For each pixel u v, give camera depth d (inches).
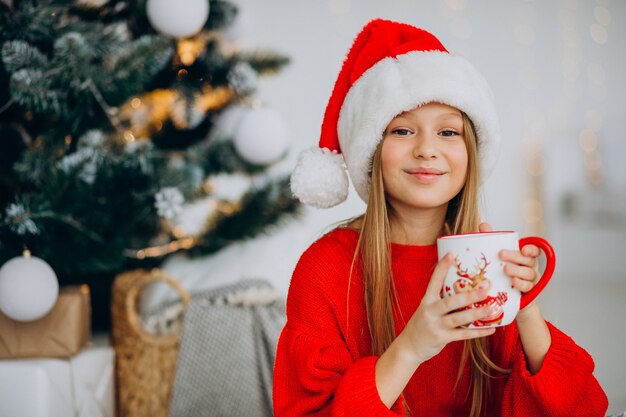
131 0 82.7
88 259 73.6
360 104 41.4
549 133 182.4
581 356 39.4
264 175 99.2
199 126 97.0
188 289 82.7
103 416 72.8
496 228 177.0
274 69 100.8
